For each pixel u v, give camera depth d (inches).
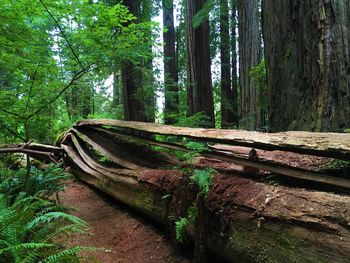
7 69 224.8
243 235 102.6
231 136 125.0
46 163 315.0
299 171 103.8
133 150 221.0
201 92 388.8
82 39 230.8
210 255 123.2
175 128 163.3
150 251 149.4
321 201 88.6
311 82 163.9
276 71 188.7
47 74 241.3
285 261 86.8
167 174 155.6
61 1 215.6
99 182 233.5
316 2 158.9
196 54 387.9
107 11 229.1
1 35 202.7
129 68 335.6
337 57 151.3
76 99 450.0
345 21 151.8
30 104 232.8
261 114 358.6
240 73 401.1
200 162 153.5
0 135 261.1
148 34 270.2
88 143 272.7
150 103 361.7
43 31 229.9
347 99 149.1
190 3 390.9
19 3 203.3
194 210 125.3
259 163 117.8
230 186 116.6
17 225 118.3
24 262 99.4
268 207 97.7
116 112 494.0
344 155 92.7
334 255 76.2
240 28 397.4
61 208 166.2
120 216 194.4
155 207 158.9
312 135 104.7
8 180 210.7
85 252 152.8
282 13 184.1
